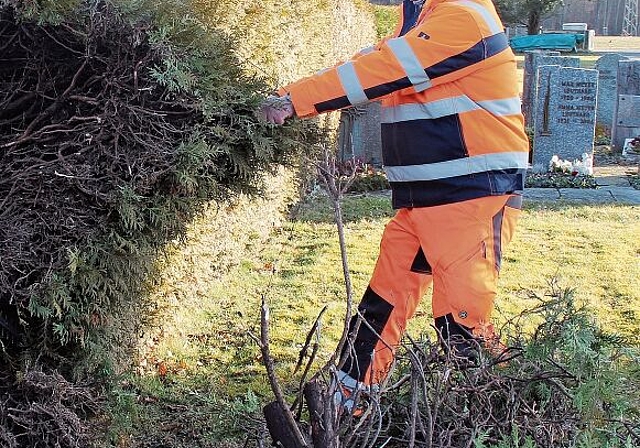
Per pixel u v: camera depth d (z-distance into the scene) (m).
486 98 3.01
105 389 2.89
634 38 46.69
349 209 9.06
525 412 2.35
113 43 2.67
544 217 8.82
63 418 2.57
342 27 11.62
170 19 2.74
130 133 2.66
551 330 2.47
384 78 2.94
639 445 2.26
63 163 2.60
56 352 2.77
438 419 2.36
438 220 3.08
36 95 2.78
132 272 2.80
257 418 2.65
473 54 2.95
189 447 3.40
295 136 3.00
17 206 2.60
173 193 2.74
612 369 2.33
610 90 15.88
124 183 2.62
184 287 5.06
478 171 3.04
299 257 7.01
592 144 11.35
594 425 2.25
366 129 11.71
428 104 3.04
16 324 2.69
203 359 4.68
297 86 2.96
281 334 5.09
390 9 20.73
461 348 2.89
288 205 8.48
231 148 2.85
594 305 5.82
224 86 2.77
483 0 3.07
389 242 3.31
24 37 2.77
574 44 20.89
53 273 2.52
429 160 3.06
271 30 5.84
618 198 10.01
